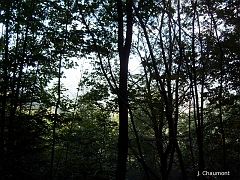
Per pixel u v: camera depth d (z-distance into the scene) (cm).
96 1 870
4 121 776
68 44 898
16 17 841
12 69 813
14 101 794
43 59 840
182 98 705
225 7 774
